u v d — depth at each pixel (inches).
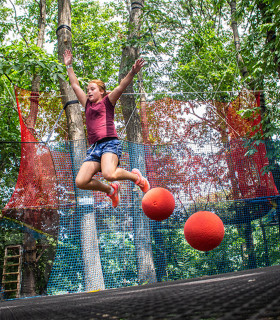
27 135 252.7
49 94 274.4
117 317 25.5
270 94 279.6
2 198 359.9
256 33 281.9
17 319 31.9
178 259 299.6
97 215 265.0
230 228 319.0
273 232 317.1
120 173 109.3
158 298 39.9
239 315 20.4
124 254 275.7
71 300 70.7
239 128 273.7
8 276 352.5
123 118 366.0
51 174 245.6
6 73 274.7
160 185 261.3
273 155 251.4
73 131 280.4
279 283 38.9
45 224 258.2
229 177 265.0
